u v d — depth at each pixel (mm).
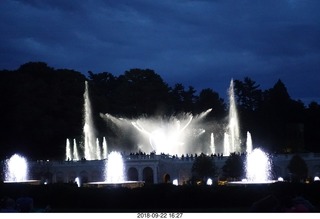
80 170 114688
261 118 149500
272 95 151000
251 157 98625
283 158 104125
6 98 128750
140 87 159500
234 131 153125
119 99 156875
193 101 182625
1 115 128250
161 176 113000
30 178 116062
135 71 164375
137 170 113375
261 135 147750
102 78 181250
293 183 43656
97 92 154625
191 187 43469
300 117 145625
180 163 112438
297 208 20797
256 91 179750
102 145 147375
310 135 143375
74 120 137625
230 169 96562
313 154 105062
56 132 130500
